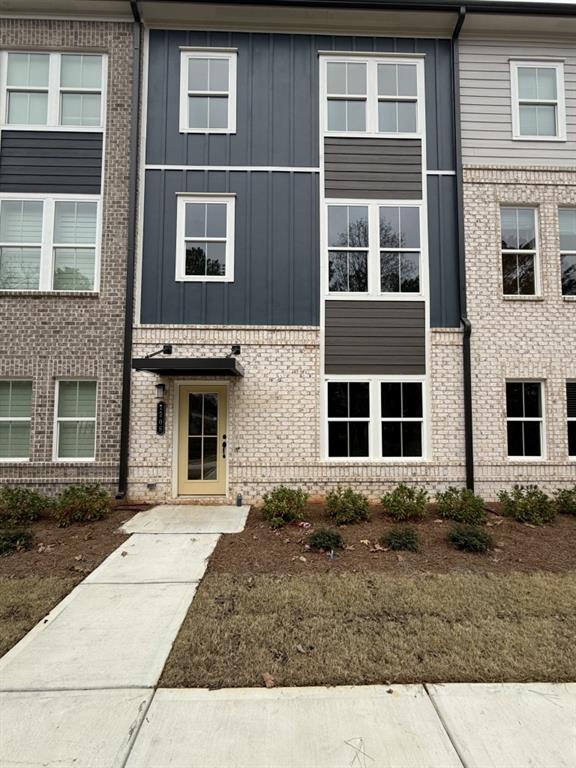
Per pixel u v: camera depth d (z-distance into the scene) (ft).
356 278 27.43
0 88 27.22
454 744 7.91
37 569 15.78
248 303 26.81
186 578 15.03
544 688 9.43
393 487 26.02
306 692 9.21
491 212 27.91
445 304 27.50
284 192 27.45
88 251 27.14
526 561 16.83
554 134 28.60
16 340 26.11
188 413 26.45
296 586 14.29
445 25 27.91
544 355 27.35
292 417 26.30
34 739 7.97
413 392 27.09
